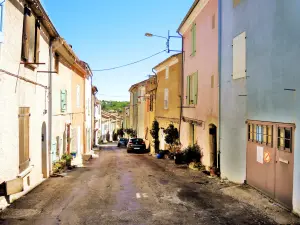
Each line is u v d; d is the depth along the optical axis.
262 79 8.44
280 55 7.45
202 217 6.63
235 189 9.14
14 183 7.12
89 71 27.30
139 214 6.86
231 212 6.98
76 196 8.62
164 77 25.08
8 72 7.35
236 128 10.32
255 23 8.92
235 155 10.41
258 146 8.65
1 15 6.71
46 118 11.98
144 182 11.09
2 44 6.95
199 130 15.55
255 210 7.09
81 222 6.27
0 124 6.95
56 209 7.21
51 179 11.66
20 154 8.48
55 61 14.25
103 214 6.84
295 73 6.73
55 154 13.84
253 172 9.03
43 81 11.45
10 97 7.58
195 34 16.50
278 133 7.51
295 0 6.75
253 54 9.04
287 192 7.00
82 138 24.41
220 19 12.07
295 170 6.66
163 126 25.33
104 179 11.84
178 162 17.56
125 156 25.61
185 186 10.21
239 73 10.07
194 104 16.58
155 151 27.34
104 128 61.44
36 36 10.05
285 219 6.38
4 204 7.22
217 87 12.55
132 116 51.19
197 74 15.98
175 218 6.56
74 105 20.14
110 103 111.38
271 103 7.89
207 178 11.94
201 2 14.77
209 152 13.81
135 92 47.12
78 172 14.09
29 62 8.98
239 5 10.16
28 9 8.72
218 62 12.20
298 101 6.59
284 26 7.25
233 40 10.64
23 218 6.48
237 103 10.27
